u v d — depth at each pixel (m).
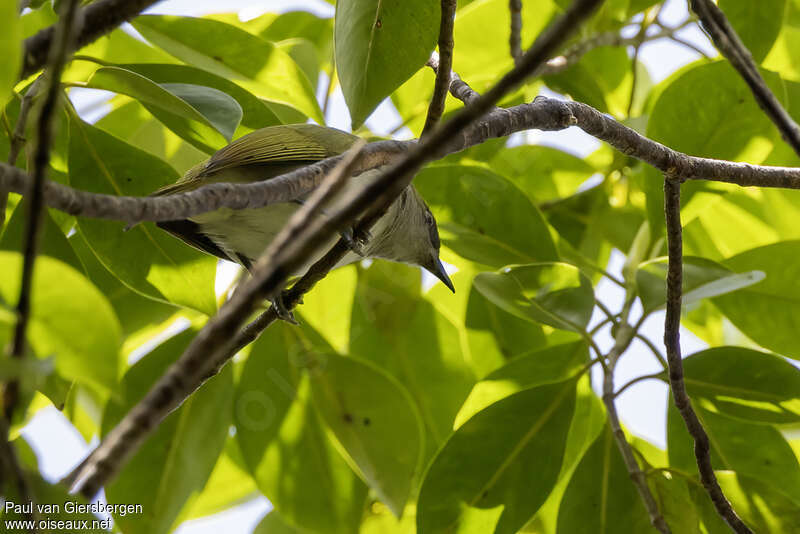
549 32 3.98
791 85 9.47
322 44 11.17
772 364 7.90
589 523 7.75
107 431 8.19
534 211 9.04
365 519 9.85
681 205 8.59
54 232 7.00
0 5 3.80
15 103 7.40
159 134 10.14
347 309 10.39
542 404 7.96
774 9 8.95
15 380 3.65
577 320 8.09
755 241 10.55
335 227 4.01
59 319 3.77
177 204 4.68
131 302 8.81
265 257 3.89
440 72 5.63
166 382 3.61
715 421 8.12
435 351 10.12
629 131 6.88
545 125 6.53
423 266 9.94
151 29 8.32
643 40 9.87
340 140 8.08
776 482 7.96
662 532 7.14
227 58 8.56
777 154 9.46
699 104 8.48
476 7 10.20
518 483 7.80
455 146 6.00
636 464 7.50
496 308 9.98
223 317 3.71
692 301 7.57
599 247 10.40
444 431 9.93
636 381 7.91
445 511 7.74
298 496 8.77
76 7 3.52
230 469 10.34
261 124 8.20
